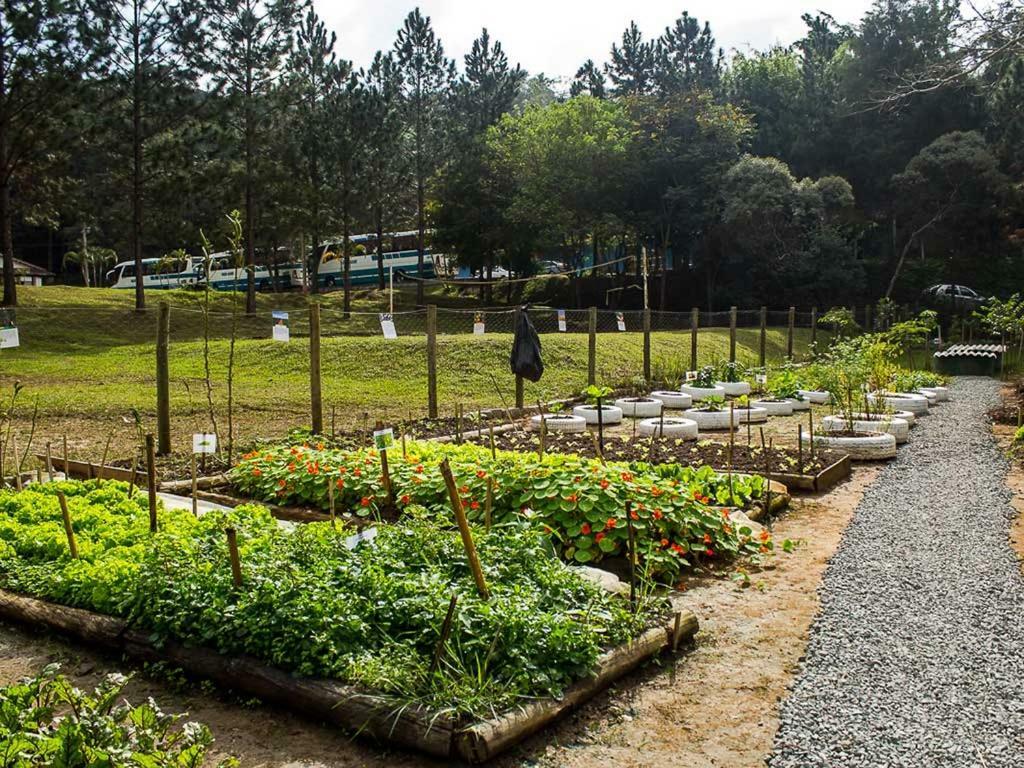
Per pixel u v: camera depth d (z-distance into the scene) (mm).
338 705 4152
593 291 45531
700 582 6418
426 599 4641
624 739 4082
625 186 40250
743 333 31891
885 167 43969
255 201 33969
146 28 28531
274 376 20172
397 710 4000
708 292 41938
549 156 39938
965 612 5637
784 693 4531
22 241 53188
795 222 38594
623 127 40562
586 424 14656
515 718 3973
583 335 25250
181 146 29844
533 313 38469
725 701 4461
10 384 19016
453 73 40906
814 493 9609
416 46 39750
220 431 13867
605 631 4816
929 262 44312
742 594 6137
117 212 32625
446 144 40938
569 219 41094
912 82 21062
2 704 3289
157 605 4984
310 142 35938
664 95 42844
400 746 3996
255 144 32750
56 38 26375
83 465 10406
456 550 5430
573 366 21719
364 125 36156
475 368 20672
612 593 5434
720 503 8219
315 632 4488
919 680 4605
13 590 5809
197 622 4820
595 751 3979
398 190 41125
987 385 24781
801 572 6613
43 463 10977
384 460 7562
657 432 13531
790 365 20406
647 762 3875
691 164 39812
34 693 3359
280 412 15992
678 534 6781
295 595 4734
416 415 15867
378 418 15258
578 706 4340
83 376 20328
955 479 10312
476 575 4816
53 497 7414
